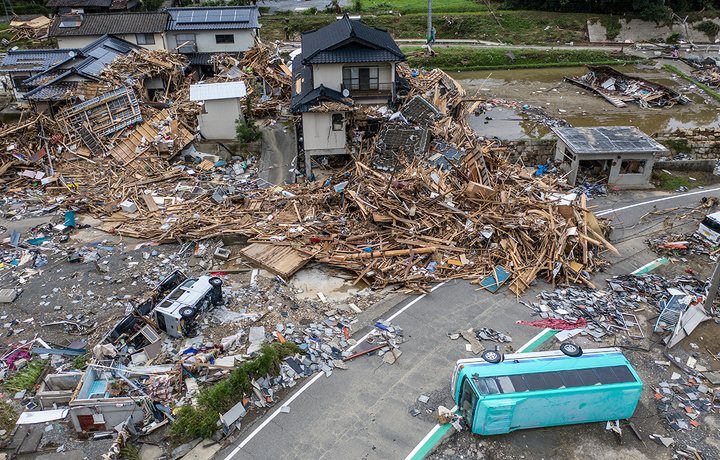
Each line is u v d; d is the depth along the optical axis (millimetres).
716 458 15742
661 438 16359
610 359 16516
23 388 17516
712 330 21188
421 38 66938
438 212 26531
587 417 16391
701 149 38688
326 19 67500
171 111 37281
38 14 69750
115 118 35594
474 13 71062
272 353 18422
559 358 16516
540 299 22781
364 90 34031
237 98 34281
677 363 19375
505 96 50594
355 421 16734
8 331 20016
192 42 51344
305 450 15766
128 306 21281
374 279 23969
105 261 24469
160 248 25734
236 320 20688
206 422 15961
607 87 51969
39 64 44438
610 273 24938
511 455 15758
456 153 30641
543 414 15883
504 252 25047
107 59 43562
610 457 15797
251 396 17594
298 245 25312
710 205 30656
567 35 67125
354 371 18703
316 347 19594
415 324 21125
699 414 17266
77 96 36688
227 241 26281
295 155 35031
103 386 16938
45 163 33250
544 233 25125
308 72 37219
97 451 15570
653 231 28625
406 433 16344
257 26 52000
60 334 19922
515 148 36875
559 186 32719
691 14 68750
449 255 24969
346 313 21719
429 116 33719
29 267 24016
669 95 48281
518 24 68812
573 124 43500
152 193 30406
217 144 35031
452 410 17094
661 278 24375
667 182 34031
